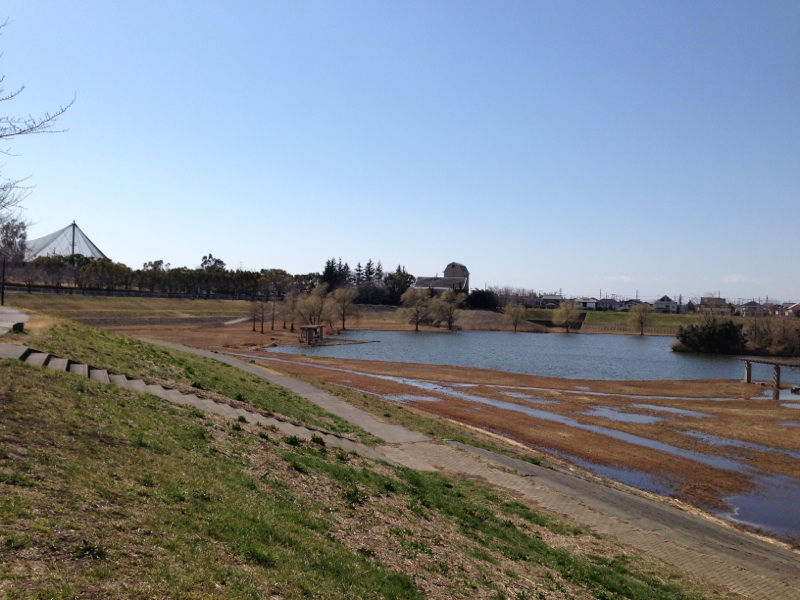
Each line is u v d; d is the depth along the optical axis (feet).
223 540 30.66
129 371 77.87
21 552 23.22
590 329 488.85
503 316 512.22
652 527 63.10
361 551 36.50
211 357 140.26
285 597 26.55
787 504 82.12
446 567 38.24
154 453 41.86
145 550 26.53
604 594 41.37
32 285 368.27
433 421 110.42
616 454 103.45
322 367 195.00
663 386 188.96
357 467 61.00
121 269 439.63
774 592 48.80
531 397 159.84
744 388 187.73
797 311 628.69
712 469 97.14
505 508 60.85
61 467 33.32
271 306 420.77
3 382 47.11
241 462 47.83
